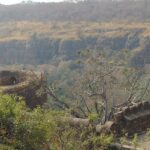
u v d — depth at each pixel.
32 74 17.55
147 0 109.88
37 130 8.31
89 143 9.89
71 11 110.00
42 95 16.92
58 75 31.81
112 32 72.56
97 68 18.08
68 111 12.84
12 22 107.06
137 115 12.73
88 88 17.75
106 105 16.34
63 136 9.45
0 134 8.20
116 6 109.25
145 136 11.89
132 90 18.11
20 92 15.86
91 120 10.75
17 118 8.30
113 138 10.79
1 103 8.34
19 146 8.12
